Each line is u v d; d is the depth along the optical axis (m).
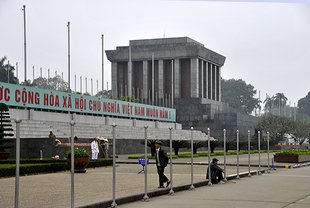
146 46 137.38
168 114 108.75
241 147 99.25
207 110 126.50
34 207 16.88
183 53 134.38
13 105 58.44
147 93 137.12
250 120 132.12
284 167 43.19
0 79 109.50
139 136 81.19
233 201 19.39
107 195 20.30
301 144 122.12
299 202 19.12
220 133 122.38
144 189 22.23
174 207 17.69
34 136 54.84
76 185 24.77
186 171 35.66
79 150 34.00
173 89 135.12
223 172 29.02
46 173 33.09
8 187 23.67
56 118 66.94
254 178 31.41
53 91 66.62
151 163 46.41
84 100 74.56
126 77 140.75
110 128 73.75
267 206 17.89
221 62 153.88
